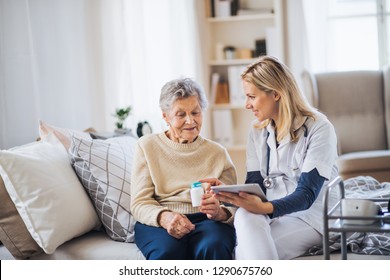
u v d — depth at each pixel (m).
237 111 5.97
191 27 5.36
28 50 3.83
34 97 3.86
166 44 5.20
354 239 2.57
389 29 5.84
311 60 5.69
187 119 2.71
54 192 2.61
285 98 2.64
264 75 2.65
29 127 3.84
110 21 4.68
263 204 2.41
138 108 4.89
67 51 4.29
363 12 5.85
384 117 5.05
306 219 2.62
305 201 2.48
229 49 5.73
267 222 2.42
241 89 5.67
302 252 2.58
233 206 2.65
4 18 3.73
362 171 4.41
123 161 2.92
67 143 3.07
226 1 5.69
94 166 2.81
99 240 2.80
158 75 5.16
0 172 2.57
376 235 2.51
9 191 2.57
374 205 2.13
